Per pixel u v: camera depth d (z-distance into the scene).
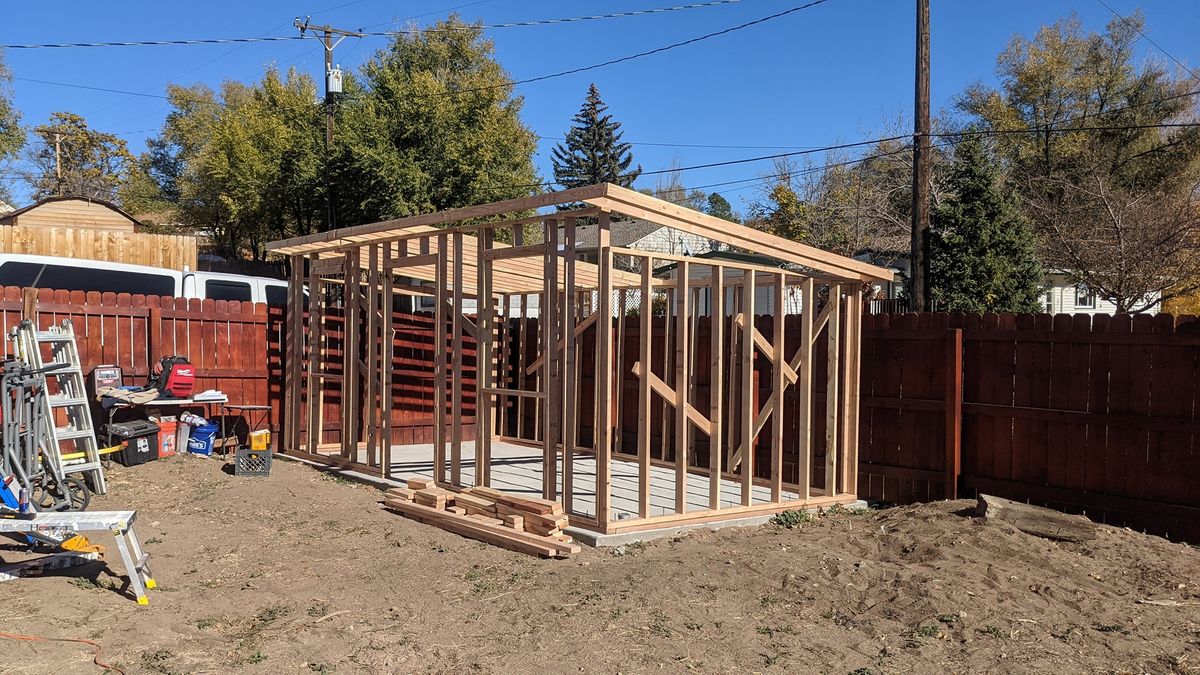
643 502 6.45
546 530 6.07
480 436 7.26
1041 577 5.41
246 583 5.07
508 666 3.83
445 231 7.54
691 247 37.62
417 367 11.59
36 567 5.01
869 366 8.41
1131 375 6.70
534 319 11.89
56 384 8.30
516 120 32.12
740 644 4.18
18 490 5.33
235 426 9.40
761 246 7.09
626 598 4.81
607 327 6.21
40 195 44.47
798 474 8.55
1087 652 4.16
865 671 3.89
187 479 7.95
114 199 44.84
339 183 21.66
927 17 13.59
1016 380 7.38
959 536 6.19
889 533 6.55
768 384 9.13
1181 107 31.16
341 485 8.19
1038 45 34.19
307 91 28.25
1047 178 27.48
